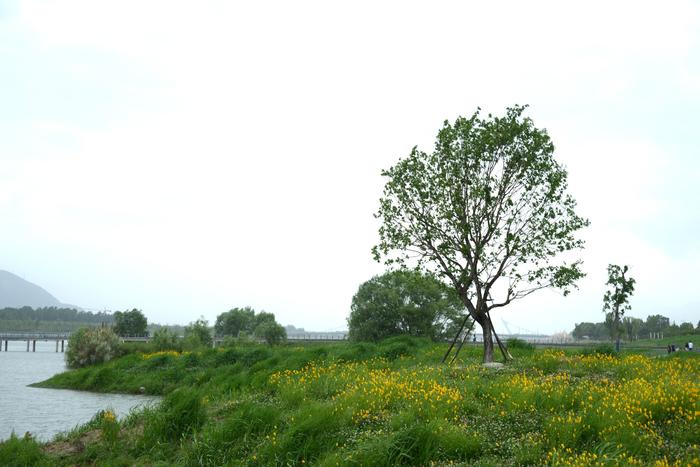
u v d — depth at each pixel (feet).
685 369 58.39
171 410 43.91
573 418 33.96
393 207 77.36
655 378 49.75
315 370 68.80
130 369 116.67
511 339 105.50
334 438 35.06
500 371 59.06
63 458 40.34
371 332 231.30
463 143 76.38
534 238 73.61
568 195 74.90
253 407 41.68
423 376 54.49
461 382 49.98
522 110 76.48
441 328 233.96
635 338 326.65
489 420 37.27
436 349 97.50
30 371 164.04
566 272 72.28
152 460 38.42
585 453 28.27
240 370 92.68
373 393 44.52
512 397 41.01
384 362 79.51
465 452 31.71
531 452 30.32
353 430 36.35
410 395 43.50
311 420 36.17
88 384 108.68
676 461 26.58
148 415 46.91
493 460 29.96
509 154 75.46
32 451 41.01
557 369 59.67
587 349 82.33
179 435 41.55
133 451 40.42
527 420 36.40
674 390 39.42
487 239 74.74
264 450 34.45
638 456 28.63
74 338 171.53
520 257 73.20
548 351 79.56
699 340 252.83
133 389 101.14
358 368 70.38
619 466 26.86
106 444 42.04
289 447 34.04
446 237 74.95
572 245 73.31
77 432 47.80
